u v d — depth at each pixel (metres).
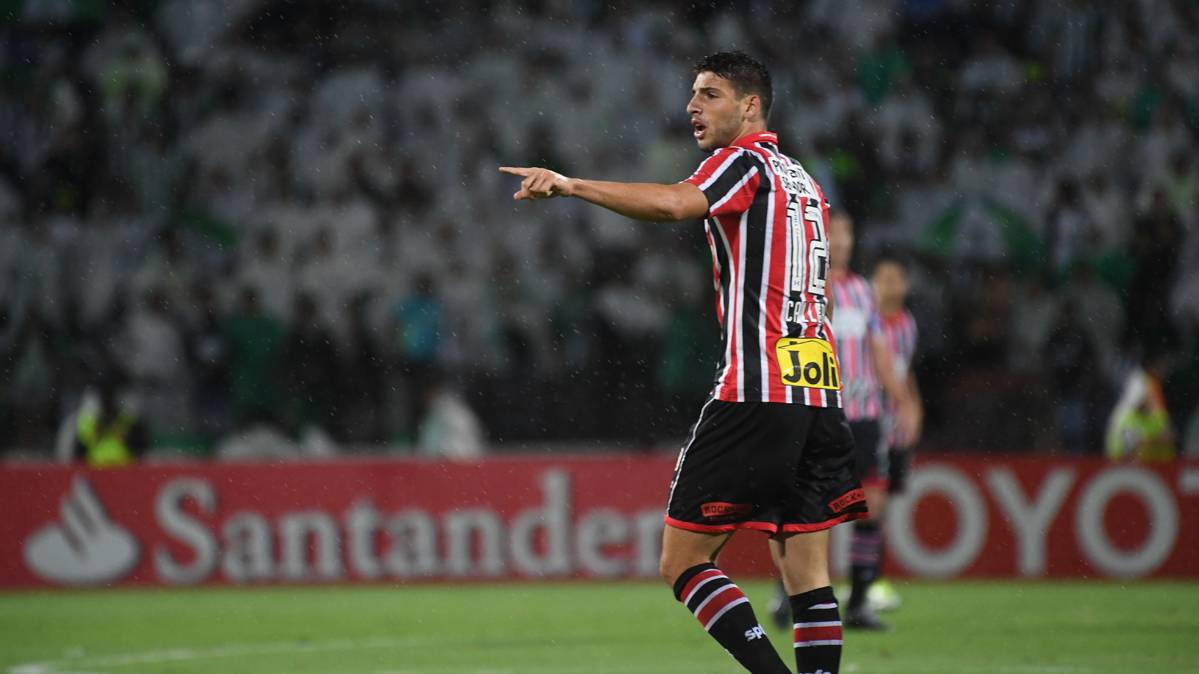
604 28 56.47
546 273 49.38
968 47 56.12
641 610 31.59
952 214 51.50
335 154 52.72
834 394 15.39
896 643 25.41
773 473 15.04
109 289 49.84
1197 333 48.38
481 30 56.22
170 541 38.47
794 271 15.18
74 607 34.09
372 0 56.56
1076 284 48.47
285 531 38.47
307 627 29.42
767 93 16.12
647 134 54.19
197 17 55.81
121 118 54.06
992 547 37.19
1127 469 37.12
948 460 37.44
